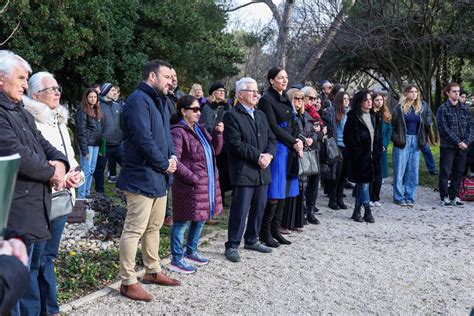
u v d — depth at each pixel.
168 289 4.31
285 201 6.20
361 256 5.38
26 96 3.47
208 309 3.94
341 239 6.03
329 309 3.99
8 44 11.41
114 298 4.08
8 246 1.70
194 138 4.65
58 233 3.48
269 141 5.25
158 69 3.97
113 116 7.73
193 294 4.23
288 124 5.59
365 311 3.97
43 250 3.41
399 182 8.04
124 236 4.00
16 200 2.82
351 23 14.74
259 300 4.14
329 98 8.77
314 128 6.11
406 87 7.96
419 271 4.92
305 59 16.06
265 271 4.83
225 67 19.09
